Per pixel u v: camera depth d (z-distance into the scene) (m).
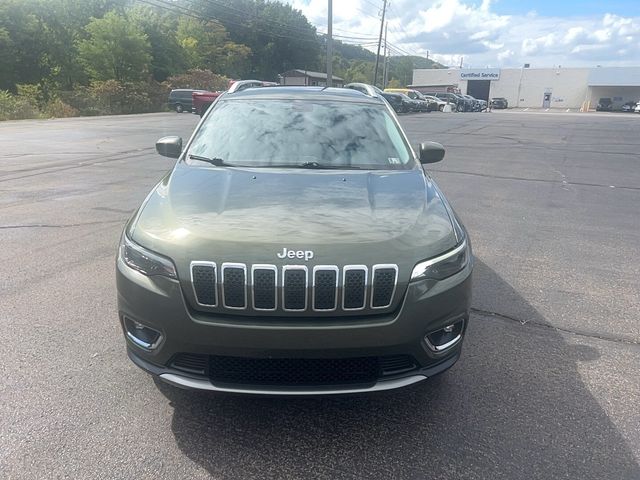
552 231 7.13
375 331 2.60
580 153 16.12
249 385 2.64
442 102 48.56
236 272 2.58
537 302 4.73
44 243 6.09
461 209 8.37
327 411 3.09
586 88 77.12
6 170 11.40
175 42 62.38
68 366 3.48
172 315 2.63
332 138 4.09
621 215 8.14
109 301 4.52
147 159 13.34
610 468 2.66
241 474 2.57
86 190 9.24
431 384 3.39
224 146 4.00
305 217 2.89
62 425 2.89
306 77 80.50
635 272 5.55
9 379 3.31
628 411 3.14
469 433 2.92
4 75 45.34
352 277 2.59
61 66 49.50
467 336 4.05
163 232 2.82
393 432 2.91
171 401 3.13
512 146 17.92
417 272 2.68
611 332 4.18
